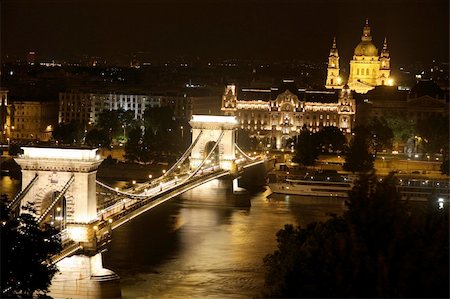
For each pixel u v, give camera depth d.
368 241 197.12
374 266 186.62
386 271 182.50
